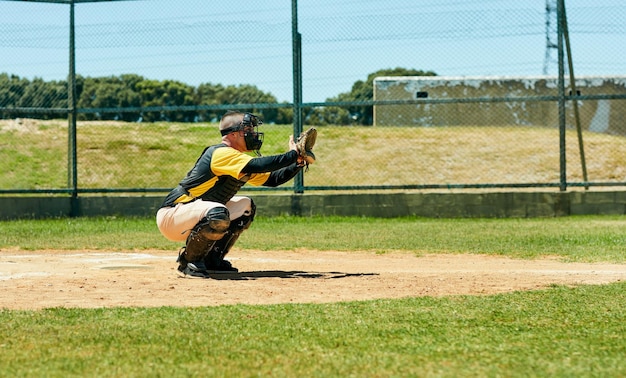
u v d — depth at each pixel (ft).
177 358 14.67
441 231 46.88
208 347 15.53
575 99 56.08
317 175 71.72
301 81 56.39
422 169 73.97
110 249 38.14
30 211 56.44
